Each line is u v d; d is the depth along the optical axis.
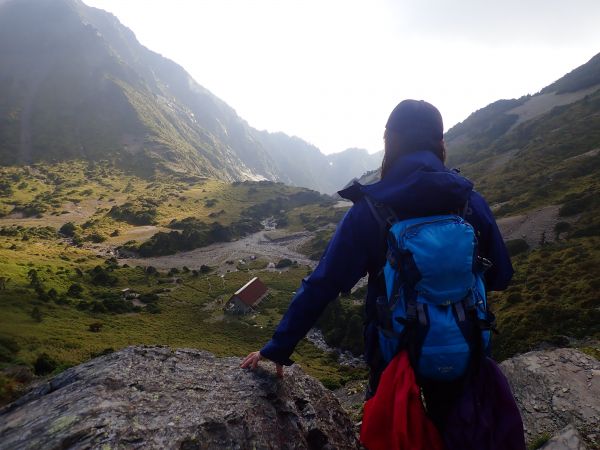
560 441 5.64
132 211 176.88
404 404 2.16
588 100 177.50
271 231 170.25
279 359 2.52
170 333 71.69
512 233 82.06
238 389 3.84
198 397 3.54
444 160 2.66
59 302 77.31
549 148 145.12
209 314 85.81
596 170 110.06
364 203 2.43
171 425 3.04
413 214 2.30
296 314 2.48
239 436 3.22
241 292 88.19
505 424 2.28
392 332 2.27
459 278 2.12
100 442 2.72
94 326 64.44
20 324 57.38
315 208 196.00
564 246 59.47
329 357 63.44
